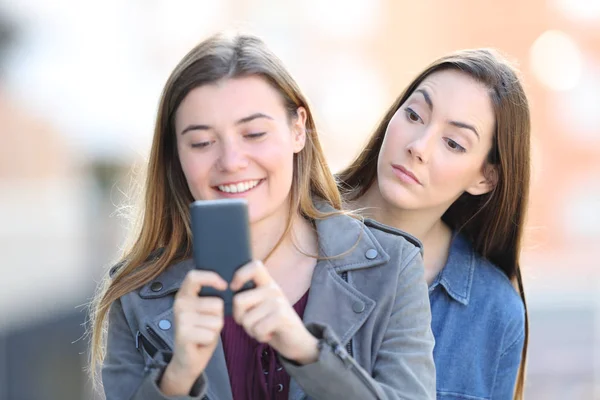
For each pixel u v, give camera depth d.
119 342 4.98
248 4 25.31
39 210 24.80
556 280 21.44
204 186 4.63
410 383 4.52
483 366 6.59
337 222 5.13
